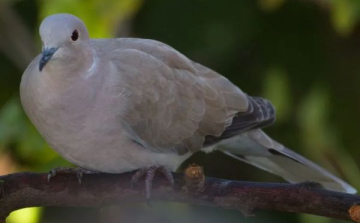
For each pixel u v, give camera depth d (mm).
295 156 11266
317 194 8664
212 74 11055
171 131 10398
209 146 10867
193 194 9055
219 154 14148
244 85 14047
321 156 13000
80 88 9523
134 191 9266
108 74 9812
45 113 9500
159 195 9273
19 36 13492
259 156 11570
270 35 13914
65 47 9367
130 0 11570
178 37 13719
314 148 12836
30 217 11922
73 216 13641
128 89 9930
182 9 13672
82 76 9570
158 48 10664
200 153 14172
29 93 9516
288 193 8742
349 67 13922
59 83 9438
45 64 9242
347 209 8562
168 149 10398
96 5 11477
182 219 12969
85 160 9859
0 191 8961
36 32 12758
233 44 13648
